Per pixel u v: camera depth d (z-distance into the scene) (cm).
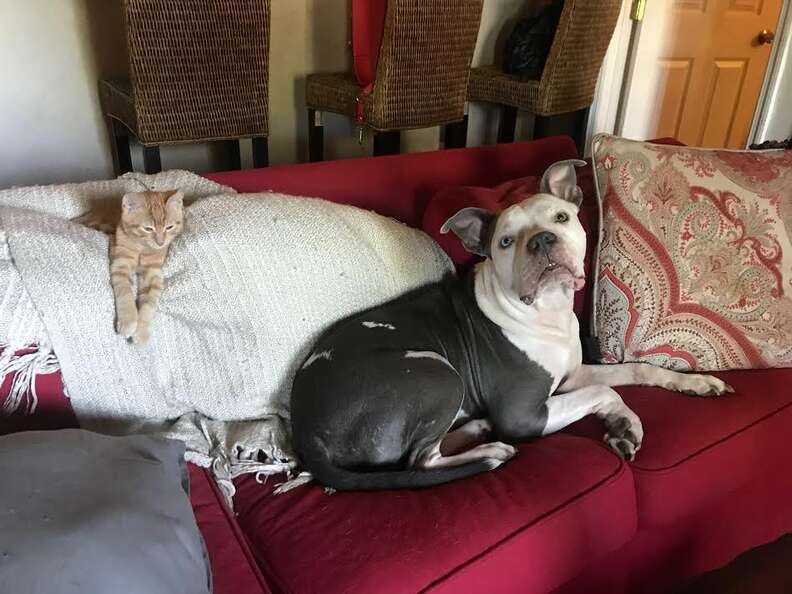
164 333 139
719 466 142
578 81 316
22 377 129
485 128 391
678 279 164
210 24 230
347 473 130
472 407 158
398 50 261
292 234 148
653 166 169
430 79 278
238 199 150
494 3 362
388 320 151
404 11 252
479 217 154
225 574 108
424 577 108
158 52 227
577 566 125
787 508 169
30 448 102
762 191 171
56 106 277
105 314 133
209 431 143
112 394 137
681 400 155
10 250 130
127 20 217
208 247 140
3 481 94
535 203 149
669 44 339
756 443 148
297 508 125
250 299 142
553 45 299
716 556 162
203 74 239
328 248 151
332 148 346
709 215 167
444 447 149
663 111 358
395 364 140
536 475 130
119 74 285
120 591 84
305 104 329
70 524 89
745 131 397
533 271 140
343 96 289
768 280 167
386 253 160
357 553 111
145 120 237
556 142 222
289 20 312
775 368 169
